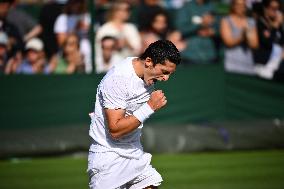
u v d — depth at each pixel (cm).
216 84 3691
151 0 3738
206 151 3438
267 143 3491
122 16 3681
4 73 3522
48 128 3328
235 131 3478
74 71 3628
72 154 3319
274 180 2575
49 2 3594
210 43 3778
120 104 1337
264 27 3794
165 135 3384
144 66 1341
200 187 2420
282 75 3794
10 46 3544
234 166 2961
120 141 1399
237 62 3769
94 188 1424
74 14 3616
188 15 3772
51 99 3488
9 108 3447
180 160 3175
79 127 3362
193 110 3650
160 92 1313
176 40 3759
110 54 3653
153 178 1456
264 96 3756
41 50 3597
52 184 2536
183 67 3641
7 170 2939
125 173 1420
